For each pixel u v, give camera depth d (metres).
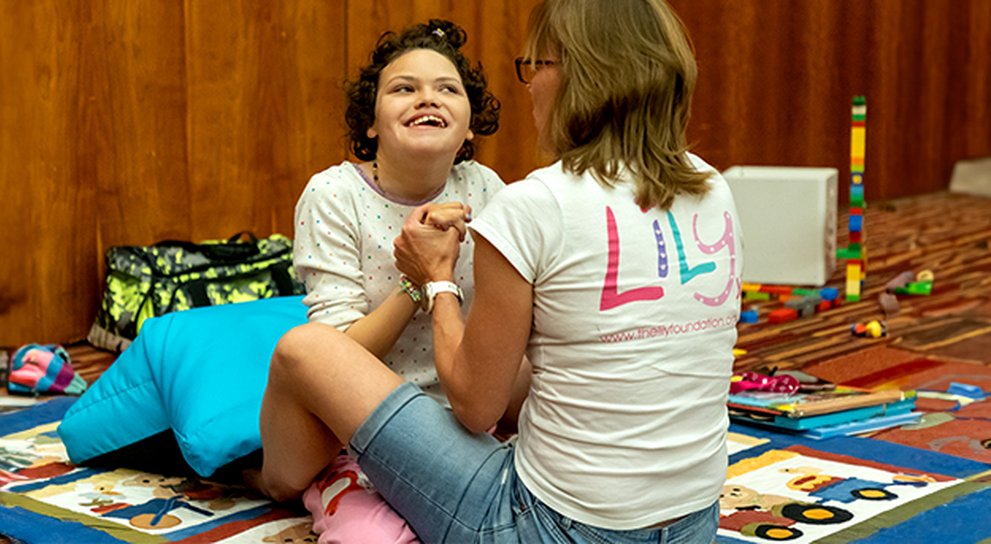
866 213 7.52
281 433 2.29
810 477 2.83
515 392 2.46
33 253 4.26
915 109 8.09
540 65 1.98
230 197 4.76
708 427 1.97
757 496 2.70
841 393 3.36
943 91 8.34
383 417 2.10
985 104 8.76
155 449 2.85
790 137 7.18
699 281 1.92
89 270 4.40
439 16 5.39
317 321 2.43
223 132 4.71
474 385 1.97
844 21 7.38
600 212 1.88
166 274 4.24
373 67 2.47
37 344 4.14
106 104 4.38
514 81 5.74
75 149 4.32
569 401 1.92
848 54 7.45
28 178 4.22
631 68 1.90
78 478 2.84
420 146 2.38
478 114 2.58
